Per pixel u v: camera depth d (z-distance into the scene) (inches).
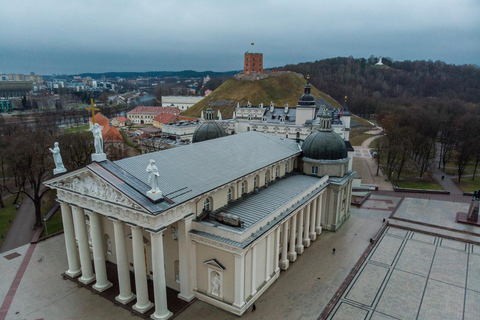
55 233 2544.3
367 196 3481.8
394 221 2876.5
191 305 1685.5
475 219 2802.7
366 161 5093.5
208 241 1603.1
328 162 2600.9
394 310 1720.0
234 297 1617.9
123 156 4379.9
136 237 1508.4
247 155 2311.8
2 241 2475.4
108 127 5477.4
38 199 2689.5
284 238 2012.8
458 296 1840.6
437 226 2743.6
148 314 1605.6
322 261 2183.8
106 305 1690.5
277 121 5206.7
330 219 2637.8
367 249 2356.1
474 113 6304.1
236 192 2036.2
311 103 4840.1
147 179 1615.4
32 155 2664.9
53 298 1753.2
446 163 4931.1
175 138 5580.7
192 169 1856.5
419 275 2046.0
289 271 2055.9
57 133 4571.9
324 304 1742.1
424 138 4419.3
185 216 1587.1
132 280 1904.5
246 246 1531.7
